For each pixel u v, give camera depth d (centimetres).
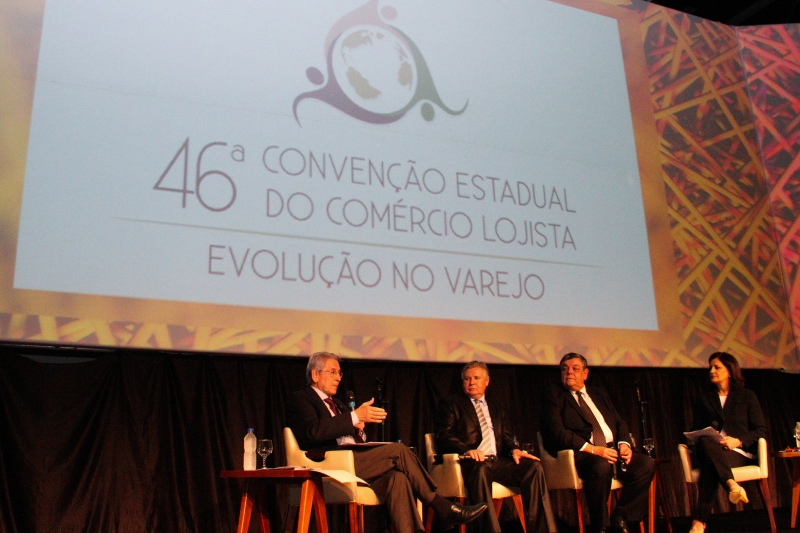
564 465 361
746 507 504
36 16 343
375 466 308
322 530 274
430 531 375
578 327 439
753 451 385
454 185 425
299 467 285
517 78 464
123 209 341
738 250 509
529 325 425
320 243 380
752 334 497
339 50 412
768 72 560
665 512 392
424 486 311
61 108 339
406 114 421
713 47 548
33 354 348
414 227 407
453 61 445
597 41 501
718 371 400
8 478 323
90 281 328
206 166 363
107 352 357
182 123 362
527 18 479
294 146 387
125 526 341
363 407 323
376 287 389
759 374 525
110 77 352
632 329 456
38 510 324
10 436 326
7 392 330
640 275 469
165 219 348
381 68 421
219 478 369
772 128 549
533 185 450
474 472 331
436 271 407
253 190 371
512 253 431
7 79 331
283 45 396
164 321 339
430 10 447
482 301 415
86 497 335
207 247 354
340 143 399
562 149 466
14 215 321
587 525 454
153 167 351
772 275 517
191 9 378
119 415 352
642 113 502
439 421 372
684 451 377
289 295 367
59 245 326
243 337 353
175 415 365
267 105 385
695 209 502
